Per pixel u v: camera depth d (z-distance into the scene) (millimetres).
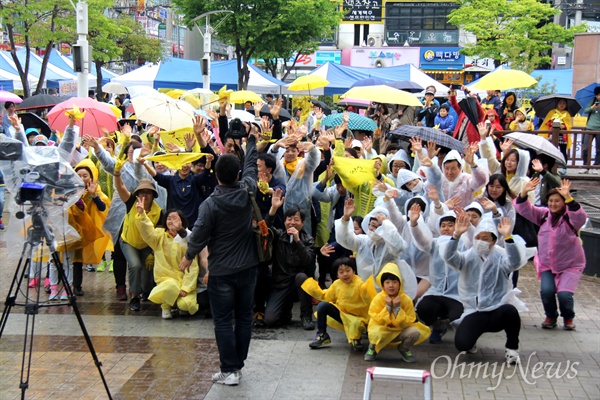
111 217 9375
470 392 6547
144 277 9117
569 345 7836
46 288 9828
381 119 14062
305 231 8820
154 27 51625
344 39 54312
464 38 52062
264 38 31703
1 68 26688
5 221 14758
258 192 8711
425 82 24484
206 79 22938
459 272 7387
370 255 7793
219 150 9992
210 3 30562
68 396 6430
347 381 6809
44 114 20172
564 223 8211
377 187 7984
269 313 8344
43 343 7809
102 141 10695
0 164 6320
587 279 10719
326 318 7707
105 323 8547
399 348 7348
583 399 6395
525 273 11188
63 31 25688
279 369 7113
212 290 6660
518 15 36125
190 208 9250
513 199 8812
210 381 6785
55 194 6160
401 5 52719
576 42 21391
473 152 8695
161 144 12086
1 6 24344
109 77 32344
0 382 6730
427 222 8266
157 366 7168
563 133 15180
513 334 7195
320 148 9703
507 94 16219
